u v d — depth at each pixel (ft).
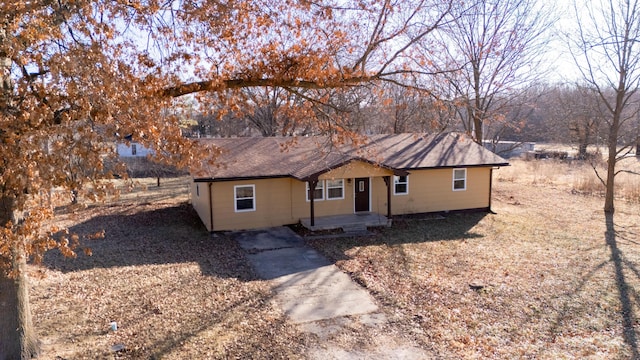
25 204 19.95
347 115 39.81
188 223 61.93
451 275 40.09
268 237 54.24
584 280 38.45
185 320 29.32
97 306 31.19
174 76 24.90
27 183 16.74
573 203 75.66
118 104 18.81
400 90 89.15
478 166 68.49
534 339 27.78
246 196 58.39
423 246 50.44
